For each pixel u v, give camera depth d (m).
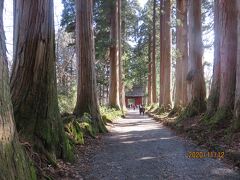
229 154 8.09
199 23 17.75
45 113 7.41
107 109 27.73
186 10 22.55
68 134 10.27
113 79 31.66
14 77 7.45
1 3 4.23
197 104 17.11
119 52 34.94
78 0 16.66
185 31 22.58
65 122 10.80
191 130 13.16
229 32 12.55
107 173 7.24
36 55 7.43
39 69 7.43
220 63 13.57
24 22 7.51
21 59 7.45
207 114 14.05
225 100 12.34
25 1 7.53
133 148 10.66
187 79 17.61
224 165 7.61
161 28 33.34
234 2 12.62
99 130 15.45
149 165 7.96
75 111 16.00
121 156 9.23
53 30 7.75
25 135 6.87
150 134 14.70
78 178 6.77
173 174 7.02
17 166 4.38
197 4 17.80
